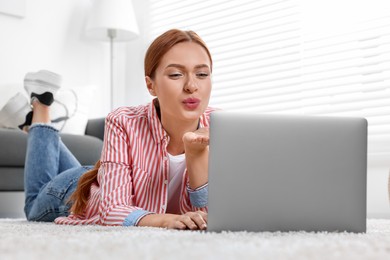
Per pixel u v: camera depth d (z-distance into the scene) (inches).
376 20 119.4
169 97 53.4
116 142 56.5
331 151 40.1
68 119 129.2
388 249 29.0
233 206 39.5
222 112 40.0
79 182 64.2
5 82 144.0
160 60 53.9
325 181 40.0
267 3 141.1
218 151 39.6
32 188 78.2
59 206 73.5
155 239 32.9
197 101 53.6
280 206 39.6
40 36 152.7
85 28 159.5
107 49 170.6
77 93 135.3
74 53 161.0
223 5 151.9
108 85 170.1
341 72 123.4
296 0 134.6
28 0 150.4
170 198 60.7
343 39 124.0
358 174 40.4
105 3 147.8
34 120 96.3
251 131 39.6
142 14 170.7
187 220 42.7
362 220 40.6
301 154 39.8
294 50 132.8
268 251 27.1
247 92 141.8
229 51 146.9
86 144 112.2
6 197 104.0
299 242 31.3
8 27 145.9
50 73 97.6
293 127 39.9
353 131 40.4
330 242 31.8
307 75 131.5
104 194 54.5
